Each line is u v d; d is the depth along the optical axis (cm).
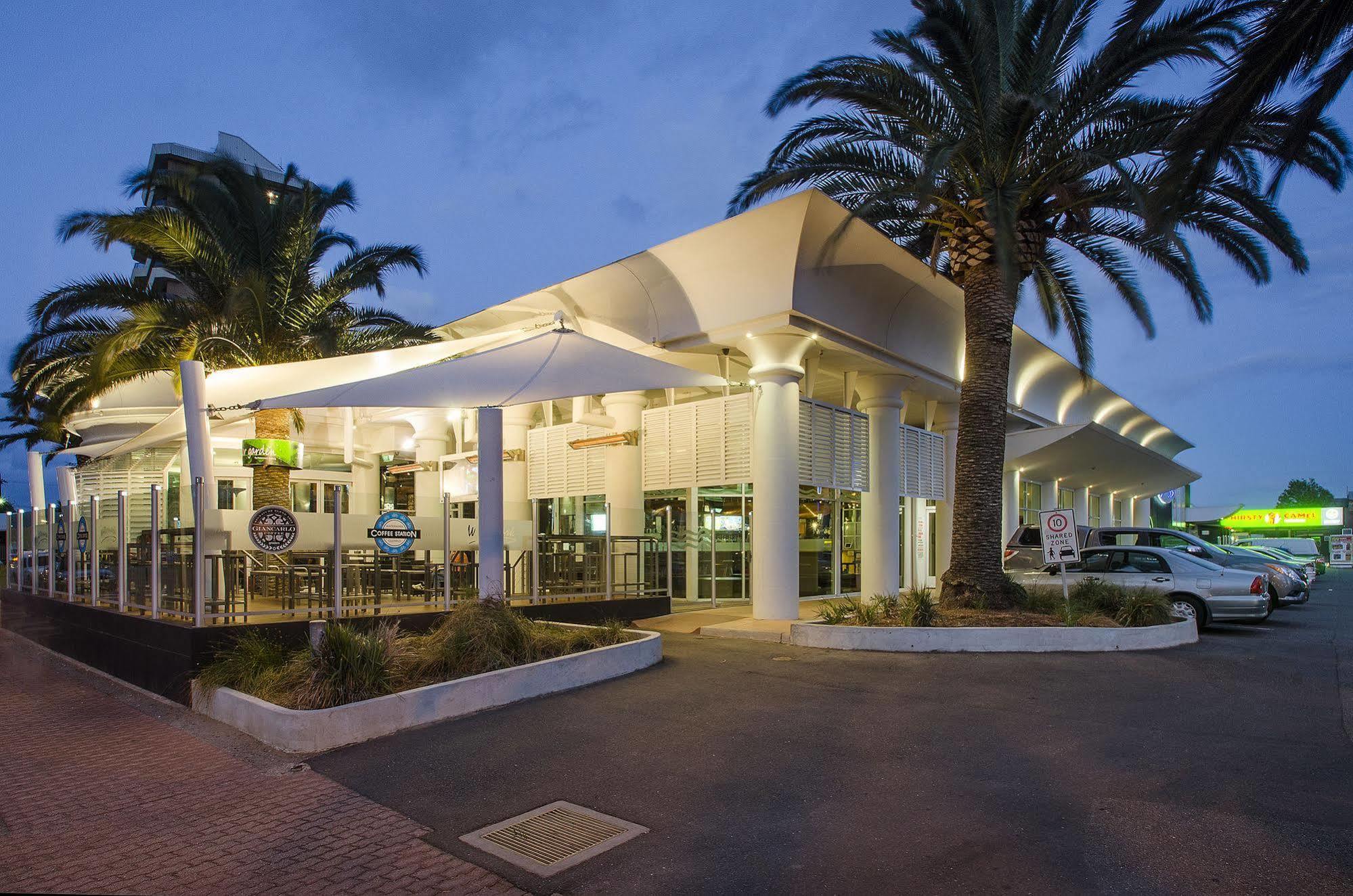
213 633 891
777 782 586
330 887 441
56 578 1432
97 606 1173
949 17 1157
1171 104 1241
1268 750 650
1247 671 973
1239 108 629
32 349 1872
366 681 764
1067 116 1266
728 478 1536
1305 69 615
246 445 1301
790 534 1430
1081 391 2753
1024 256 1352
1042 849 465
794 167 1362
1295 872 433
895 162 1372
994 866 445
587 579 1383
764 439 1437
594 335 1633
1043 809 525
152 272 2341
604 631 1040
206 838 513
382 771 631
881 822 510
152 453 1706
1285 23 593
